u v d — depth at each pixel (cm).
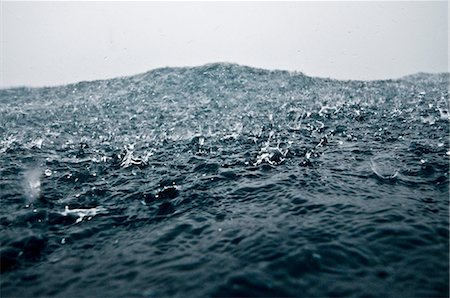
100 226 280
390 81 1434
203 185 359
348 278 180
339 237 222
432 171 360
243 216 273
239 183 356
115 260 221
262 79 1356
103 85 1412
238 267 195
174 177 395
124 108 1015
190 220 275
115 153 536
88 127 777
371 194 303
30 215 302
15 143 615
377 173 365
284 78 1381
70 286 194
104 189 369
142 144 595
